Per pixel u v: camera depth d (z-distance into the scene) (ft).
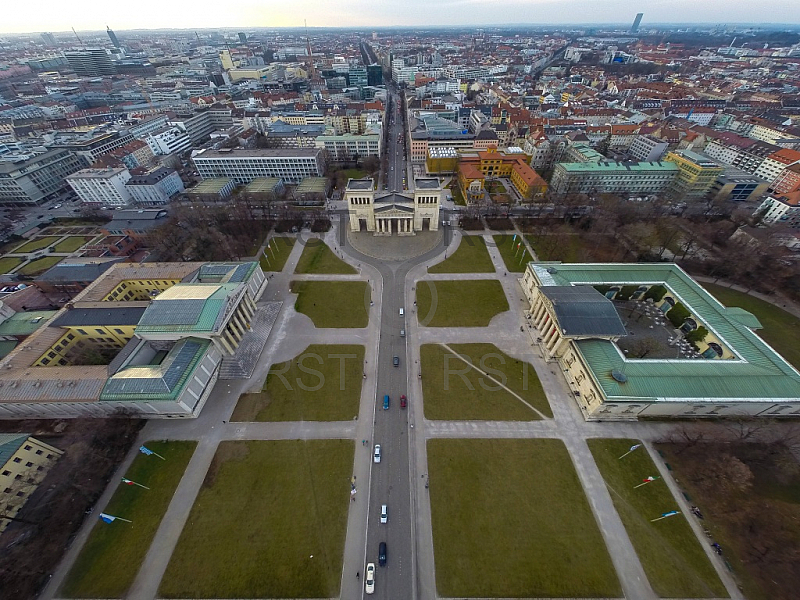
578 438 272.31
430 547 217.97
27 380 274.57
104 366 290.56
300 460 260.21
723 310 336.08
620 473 251.19
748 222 489.67
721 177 577.02
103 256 453.58
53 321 332.39
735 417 280.92
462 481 247.70
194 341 305.73
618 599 199.00
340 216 561.84
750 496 236.22
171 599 201.26
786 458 251.80
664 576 206.39
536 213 556.10
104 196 605.31
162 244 458.91
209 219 513.04
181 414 285.02
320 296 408.26
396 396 302.25
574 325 302.04
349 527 226.79
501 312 384.27
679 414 283.38
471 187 600.39
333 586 204.44
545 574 207.51
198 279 377.91
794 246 438.81
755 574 205.16
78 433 264.72
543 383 313.12
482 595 200.95
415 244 495.00
